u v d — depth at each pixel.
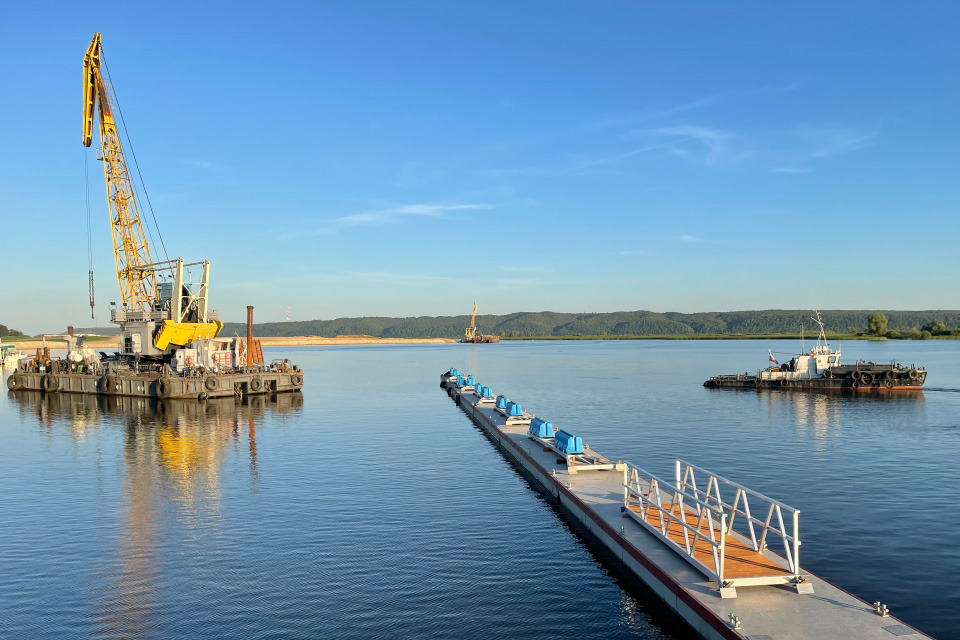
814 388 93.69
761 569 18.77
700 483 36.62
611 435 54.31
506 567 23.77
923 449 47.44
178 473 40.31
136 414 70.12
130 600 21.11
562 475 33.84
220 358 88.25
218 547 26.16
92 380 90.56
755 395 87.75
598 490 30.69
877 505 31.56
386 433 56.84
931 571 22.62
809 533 27.06
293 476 39.22
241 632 18.81
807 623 16.16
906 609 19.55
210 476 39.34
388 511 31.31
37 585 22.45
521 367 170.12
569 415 67.50
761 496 20.12
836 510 30.69
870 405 75.75
